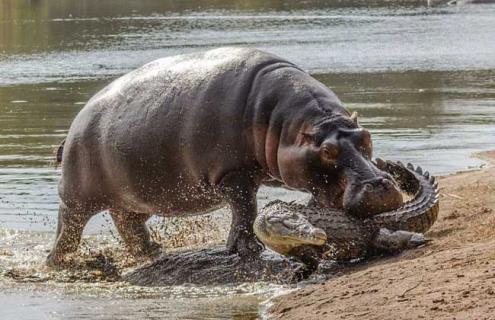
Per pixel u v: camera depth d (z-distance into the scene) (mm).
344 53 99500
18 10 188500
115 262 29984
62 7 194375
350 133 25281
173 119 27359
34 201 37406
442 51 100438
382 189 24531
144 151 27766
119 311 23391
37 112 62969
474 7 174375
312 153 25172
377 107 61688
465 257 22344
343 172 24938
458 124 54375
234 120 26625
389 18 152625
